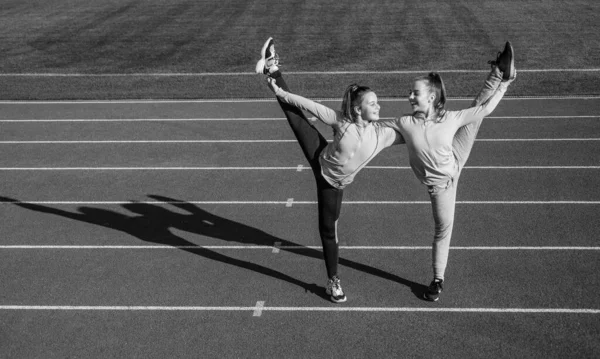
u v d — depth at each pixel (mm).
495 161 10352
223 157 10805
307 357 5723
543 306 6395
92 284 6996
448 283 6855
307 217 8500
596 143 11078
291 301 6598
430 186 5980
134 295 6766
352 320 6262
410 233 7996
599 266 7090
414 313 6348
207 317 6359
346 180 5996
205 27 21719
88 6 25297
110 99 14727
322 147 6078
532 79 15461
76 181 9891
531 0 23859
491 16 21750
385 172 9977
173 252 7641
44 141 11852
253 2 25109
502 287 6746
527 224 8125
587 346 5777
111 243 7887
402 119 5832
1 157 11023
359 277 7023
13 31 21656
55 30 21703
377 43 19172
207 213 8680
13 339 6082
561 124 12172
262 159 10664
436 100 5680
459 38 19375
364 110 5648
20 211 8852
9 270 7312
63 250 7746
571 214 8375
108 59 18344
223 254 7578
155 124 12758
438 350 5777
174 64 17703
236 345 5910
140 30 21484
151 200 9133
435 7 23266
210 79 16219
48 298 6750
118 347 5926
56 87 15797
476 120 5750
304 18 22422
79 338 6078
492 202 8805
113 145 11539
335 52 18438
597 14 21484
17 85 16016
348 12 23000
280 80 6051
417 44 18922
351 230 8109
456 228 8070
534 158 10438
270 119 12891
